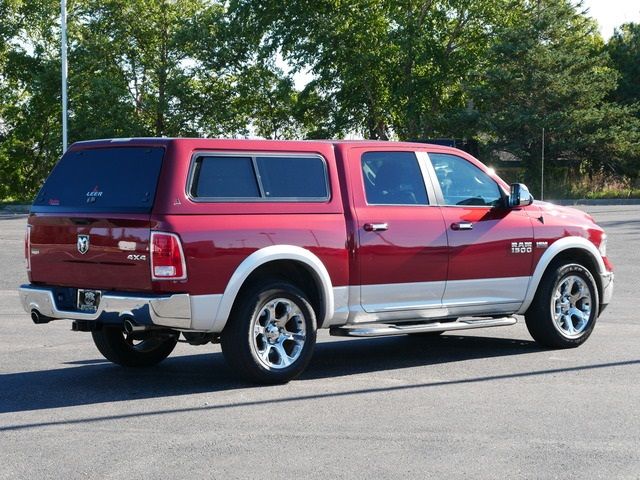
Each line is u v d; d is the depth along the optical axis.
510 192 9.68
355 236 8.63
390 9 52.53
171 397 7.71
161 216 7.68
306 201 8.44
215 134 58.03
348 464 5.75
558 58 48.47
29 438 6.41
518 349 10.06
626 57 58.31
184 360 9.52
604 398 7.57
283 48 52.19
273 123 60.03
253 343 8.06
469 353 9.87
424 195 9.18
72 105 55.03
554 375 8.55
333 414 7.07
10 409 7.29
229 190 8.02
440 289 9.19
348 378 8.52
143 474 5.57
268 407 7.34
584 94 48.81
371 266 8.73
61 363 9.28
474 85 50.53
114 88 53.09
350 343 10.70
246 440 6.33
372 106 54.09
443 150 9.45
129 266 7.78
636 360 9.27
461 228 9.29
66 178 8.42
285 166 8.38
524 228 9.72
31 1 57.72
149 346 9.12
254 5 52.38
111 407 7.35
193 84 57.50
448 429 6.59
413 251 8.96
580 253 10.27
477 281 9.41
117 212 7.87
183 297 7.66
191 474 5.57
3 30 57.00
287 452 6.03
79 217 8.09
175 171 7.79
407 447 6.13
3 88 59.06
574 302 10.09
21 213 43.47
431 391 7.91
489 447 6.12
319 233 8.41
